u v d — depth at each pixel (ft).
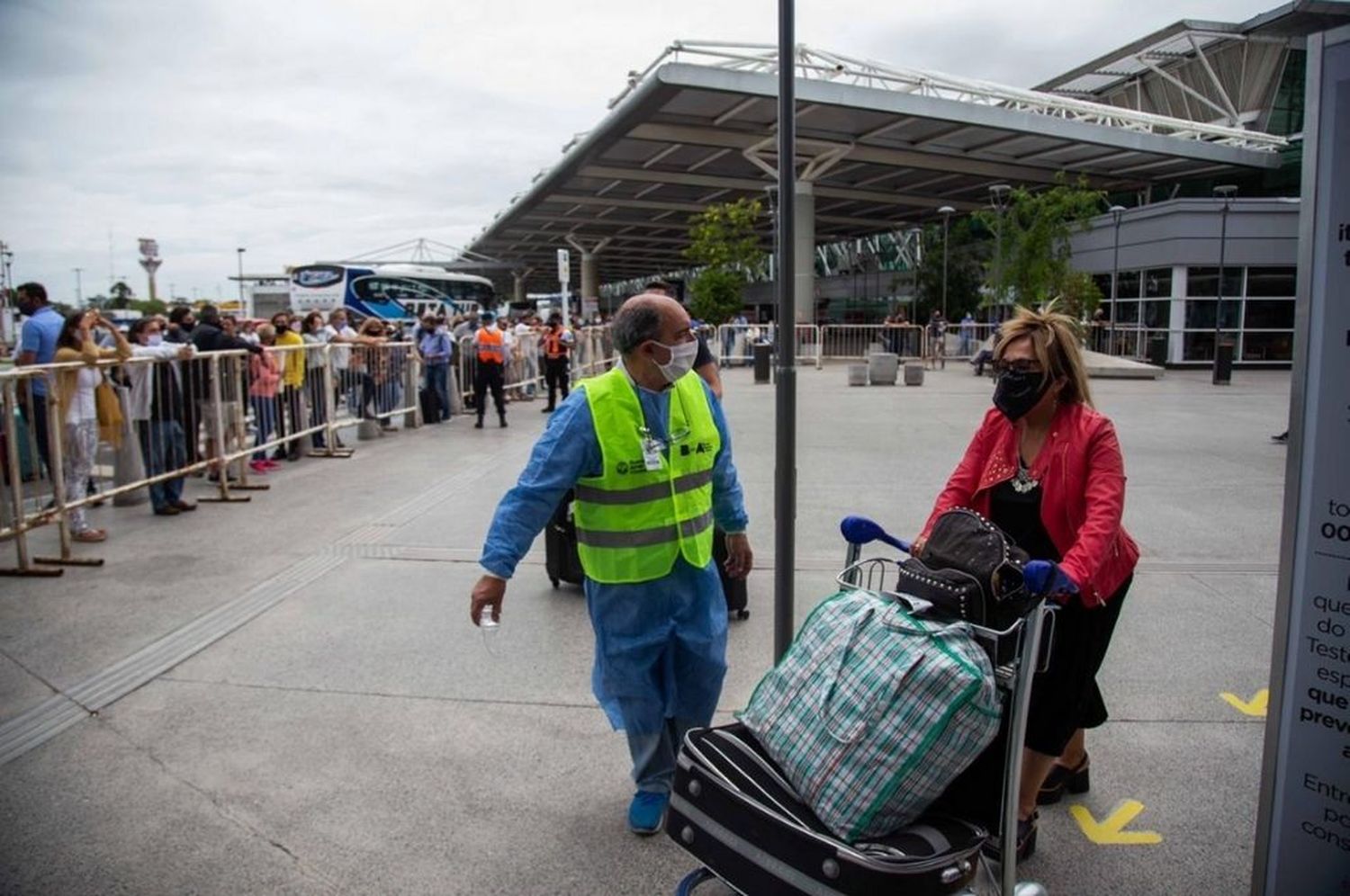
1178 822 11.02
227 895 9.64
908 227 170.09
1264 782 8.11
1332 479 7.39
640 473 10.19
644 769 10.75
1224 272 85.81
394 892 9.73
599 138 97.19
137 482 25.02
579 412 10.15
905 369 68.18
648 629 10.47
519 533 10.01
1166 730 13.26
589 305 143.54
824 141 99.86
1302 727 7.79
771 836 7.66
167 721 13.62
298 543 23.40
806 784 7.69
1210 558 21.70
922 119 88.22
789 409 12.67
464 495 29.37
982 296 101.96
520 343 63.67
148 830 10.80
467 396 55.62
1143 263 90.68
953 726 7.36
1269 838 8.11
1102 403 54.29
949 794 8.82
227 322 42.86
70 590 19.62
